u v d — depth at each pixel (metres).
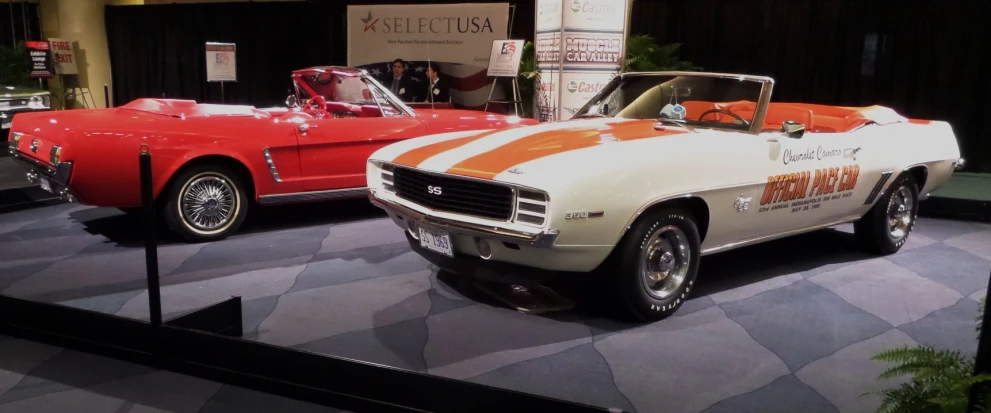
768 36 9.77
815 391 3.08
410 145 4.31
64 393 3.02
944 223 6.50
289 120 5.59
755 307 4.12
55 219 6.13
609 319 3.88
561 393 3.01
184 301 4.09
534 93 9.24
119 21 14.45
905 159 5.05
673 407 2.91
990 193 7.45
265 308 4.00
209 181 5.36
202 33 13.73
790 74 9.73
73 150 4.79
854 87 9.36
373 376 2.86
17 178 7.93
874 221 5.12
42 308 3.53
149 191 3.13
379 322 3.80
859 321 3.93
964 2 8.50
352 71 6.24
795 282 4.61
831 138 4.54
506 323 3.80
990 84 8.58
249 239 5.52
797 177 4.29
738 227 4.11
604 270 3.71
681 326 3.81
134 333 3.32
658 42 10.48
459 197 3.68
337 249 5.27
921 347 2.70
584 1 7.57
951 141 5.58
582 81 7.77
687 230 3.85
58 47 13.55
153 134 5.02
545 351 3.44
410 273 4.68
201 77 13.98
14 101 10.40
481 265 3.77
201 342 3.16
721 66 10.18
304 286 4.39
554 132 4.20
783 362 3.37
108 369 3.27
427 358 3.34
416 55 10.41
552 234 3.29
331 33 12.66
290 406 2.94
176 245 5.30
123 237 5.52
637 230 3.60
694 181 3.74
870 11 9.05
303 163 5.66
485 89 10.26
